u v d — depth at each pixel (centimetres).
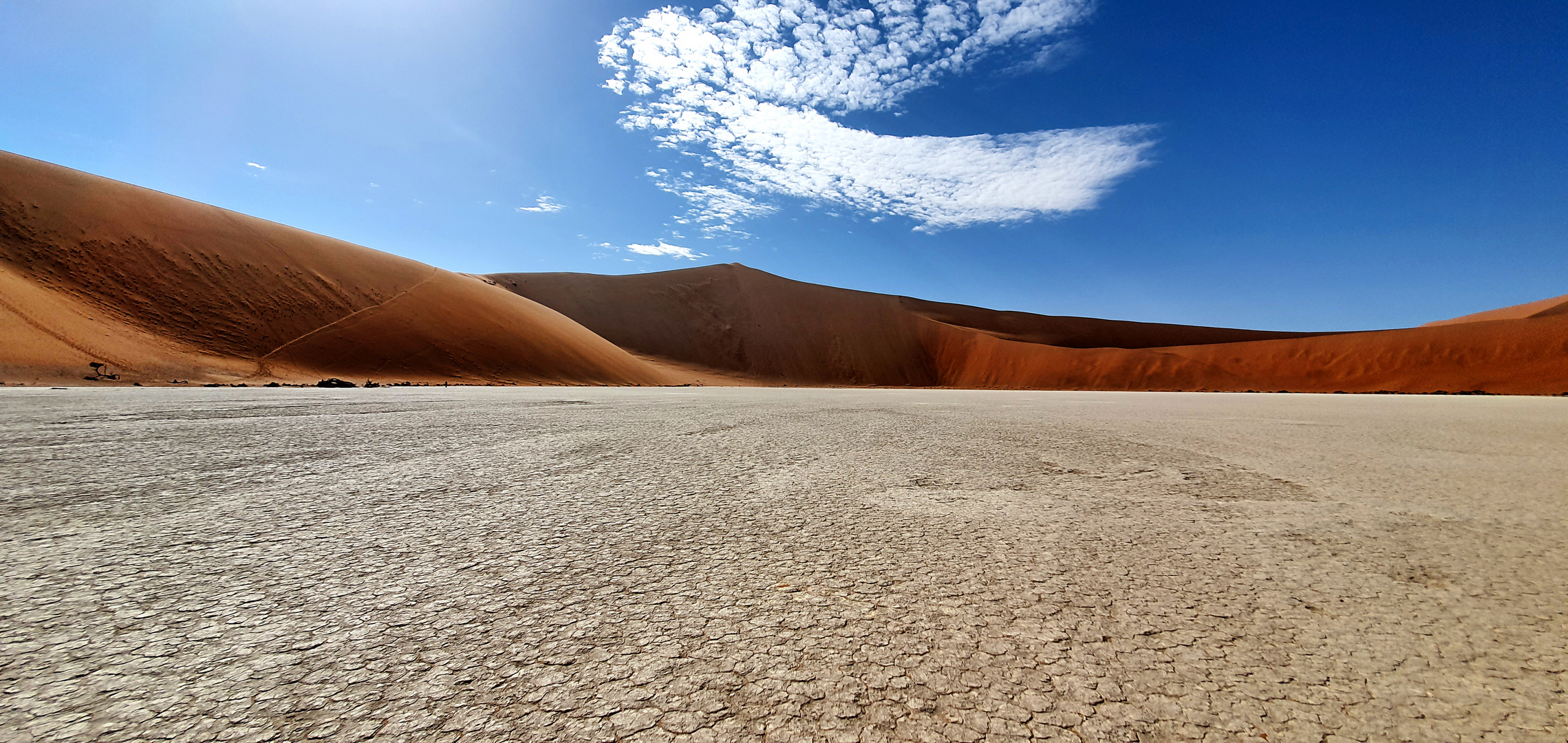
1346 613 268
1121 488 541
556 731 178
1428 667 220
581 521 412
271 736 173
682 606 267
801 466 646
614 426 1057
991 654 227
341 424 995
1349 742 178
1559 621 261
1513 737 181
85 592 271
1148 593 290
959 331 11850
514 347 5856
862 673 212
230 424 955
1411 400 2956
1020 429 1097
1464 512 460
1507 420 1426
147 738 171
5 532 363
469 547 350
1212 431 1068
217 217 5288
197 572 301
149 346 3969
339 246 5928
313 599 269
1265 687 205
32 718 178
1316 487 553
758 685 204
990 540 377
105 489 484
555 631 241
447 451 726
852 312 12438
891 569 320
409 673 208
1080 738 178
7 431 827
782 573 312
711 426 1085
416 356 5147
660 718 185
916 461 691
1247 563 337
